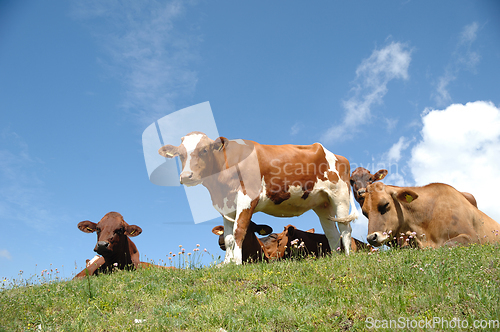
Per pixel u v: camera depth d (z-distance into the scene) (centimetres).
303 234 453
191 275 291
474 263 247
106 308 239
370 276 243
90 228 441
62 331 204
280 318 194
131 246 454
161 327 196
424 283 221
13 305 249
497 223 414
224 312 207
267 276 266
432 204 394
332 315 196
